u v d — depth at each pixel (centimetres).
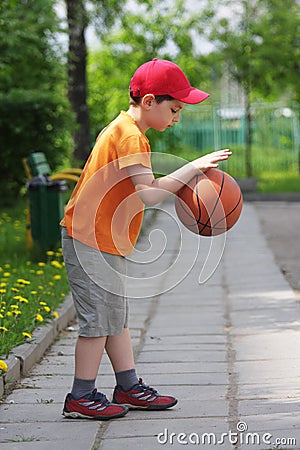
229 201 589
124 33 2825
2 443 566
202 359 808
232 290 1189
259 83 2988
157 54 2855
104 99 2956
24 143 2047
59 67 2183
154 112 609
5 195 2136
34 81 2181
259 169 3138
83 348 615
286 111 3130
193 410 635
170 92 605
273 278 1271
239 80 2998
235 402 655
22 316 867
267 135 3141
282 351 828
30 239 1377
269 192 2739
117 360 638
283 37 2905
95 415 612
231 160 3083
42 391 700
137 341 896
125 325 636
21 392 698
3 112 2023
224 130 3086
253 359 802
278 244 1666
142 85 607
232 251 1577
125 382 637
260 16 2930
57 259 1309
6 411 643
